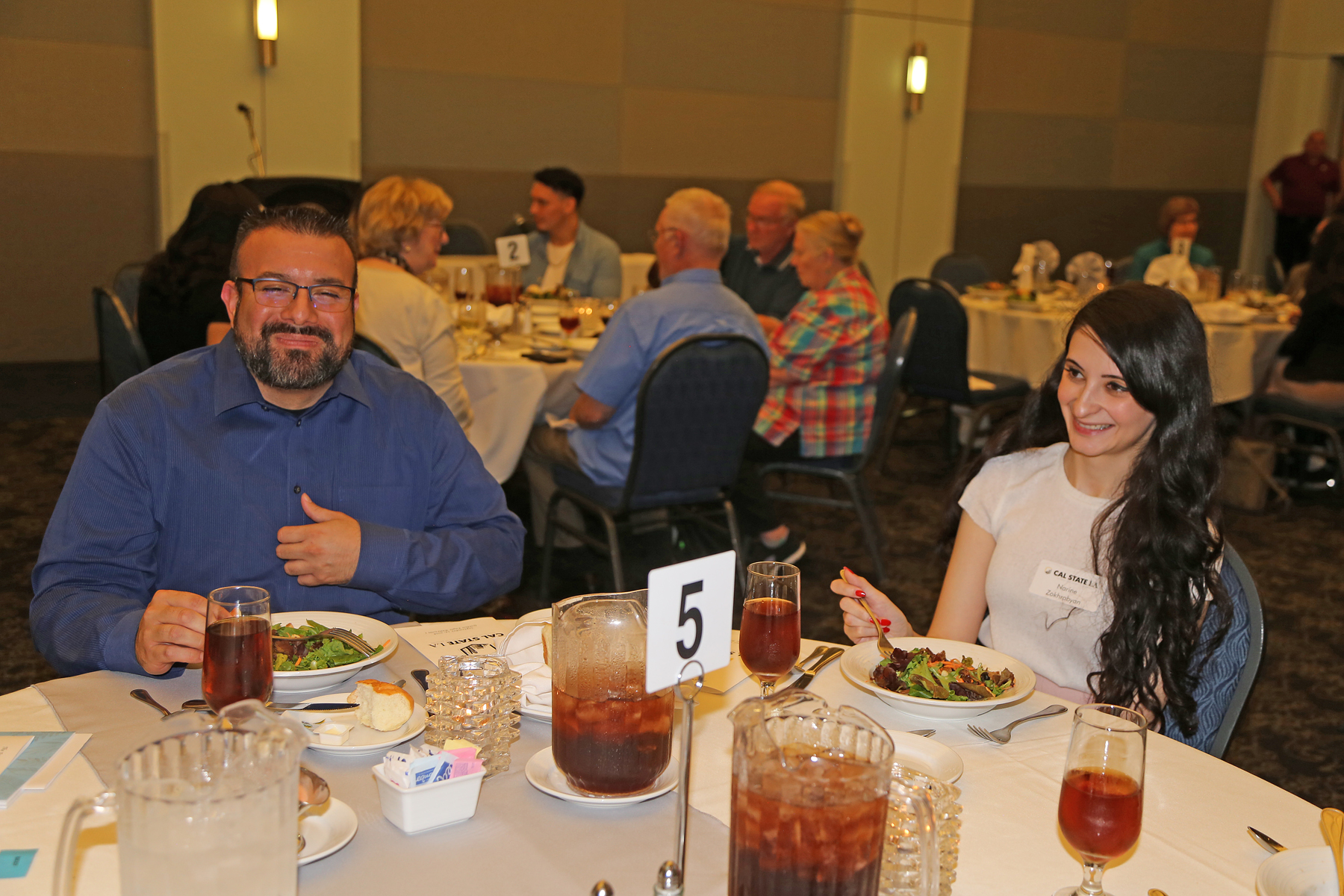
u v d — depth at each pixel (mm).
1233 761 2824
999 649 1714
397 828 1029
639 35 7570
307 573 1570
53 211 6250
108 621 1368
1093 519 1661
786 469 3822
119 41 6195
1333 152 10195
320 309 1604
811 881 765
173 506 1625
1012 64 8883
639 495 3086
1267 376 5082
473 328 3992
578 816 1063
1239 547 4484
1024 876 1004
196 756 759
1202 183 10016
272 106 6430
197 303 2848
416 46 6910
